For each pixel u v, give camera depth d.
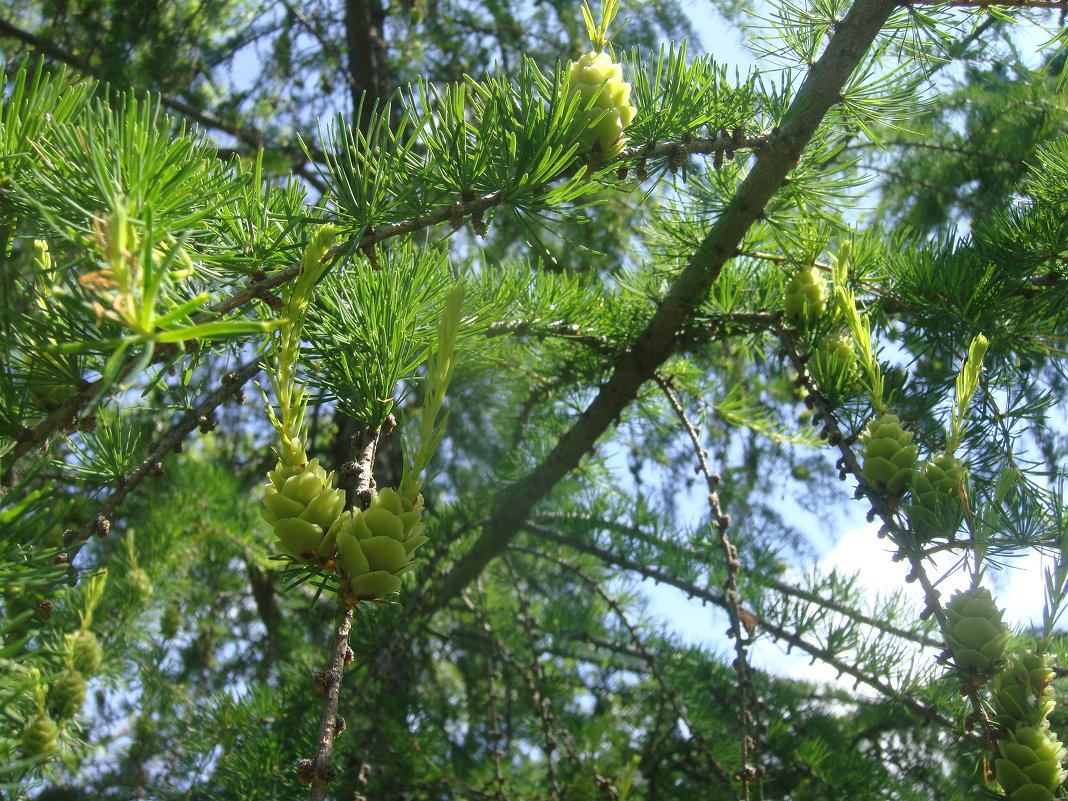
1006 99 0.92
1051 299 0.55
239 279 0.37
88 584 0.53
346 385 0.38
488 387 0.75
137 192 0.28
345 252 0.35
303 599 1.10
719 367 0.84
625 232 1.11
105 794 0.78
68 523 0.81
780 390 1.11
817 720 0.83
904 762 0.78
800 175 0.55
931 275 0.56
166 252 0.30
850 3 0.48
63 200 0.29
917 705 0.54
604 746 0.84
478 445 0.95
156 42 1.15
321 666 0.74
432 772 0.77
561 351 0.68
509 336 0.64
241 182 0.35
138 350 0.32
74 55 1.09
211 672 0.99
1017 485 0.47
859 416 0.51
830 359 0.50
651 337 0.59
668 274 0.62
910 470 0.39
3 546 0.27
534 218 0.37
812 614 0.62
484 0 1.31
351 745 0.67
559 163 0.35
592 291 0.62
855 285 0.58
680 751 0.83
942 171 0.97
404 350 0.39
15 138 0.32
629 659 1.00
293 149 1.20
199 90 1.25
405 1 1.28
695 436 0.58
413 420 0.95
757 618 0.62
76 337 0.33
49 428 0.31
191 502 0.93
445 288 0.44
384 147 0.37
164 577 0.83
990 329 0.56
